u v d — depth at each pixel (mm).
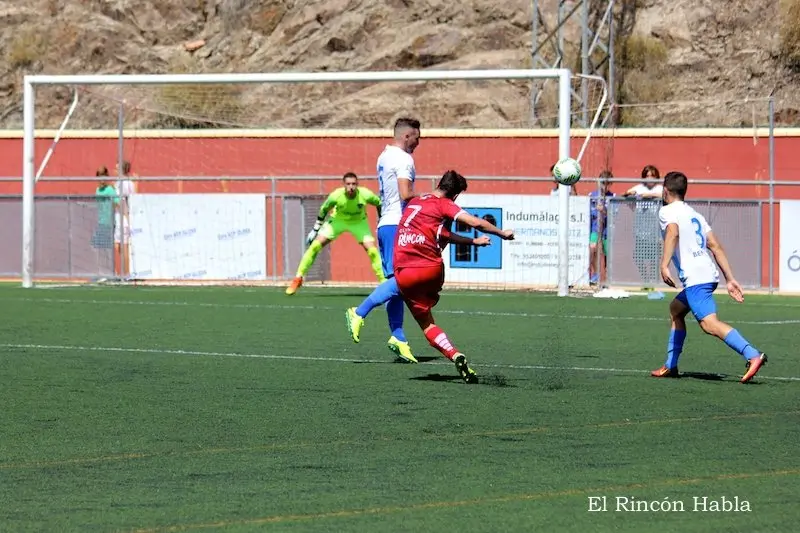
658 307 46094
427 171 68250
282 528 14969
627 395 25203
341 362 30312
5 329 37562
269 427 21656
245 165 70500
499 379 27453
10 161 73438
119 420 22359
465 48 83562
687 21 82188
